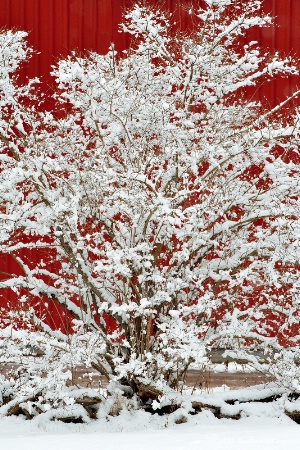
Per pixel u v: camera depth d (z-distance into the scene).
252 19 12.58
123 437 10.17
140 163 11.57
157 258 11.76
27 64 20.05
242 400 11.82
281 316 12.59
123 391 11.84
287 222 11.34
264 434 10.05
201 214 11.77
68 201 11.54
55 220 11.62
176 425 11.12
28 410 11.77
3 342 11.41
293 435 9.92
